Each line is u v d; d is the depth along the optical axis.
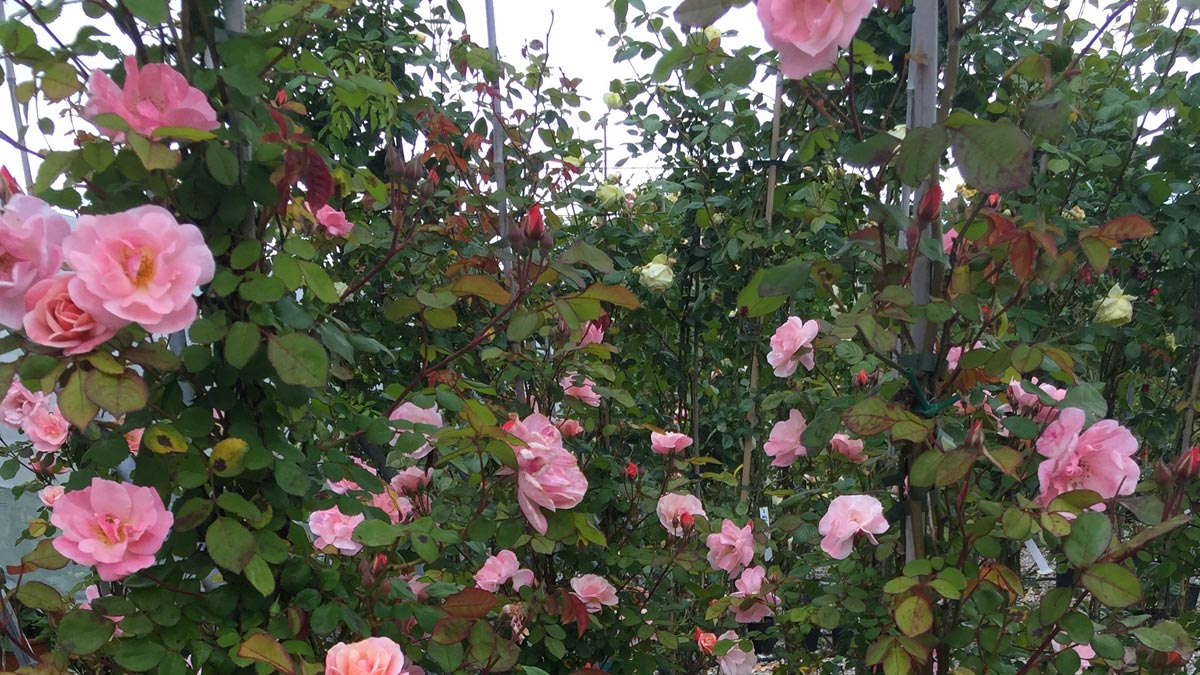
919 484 1.16
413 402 1.42
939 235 1.27
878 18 2.29
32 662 1.21
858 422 1.20
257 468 1.03
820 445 1.32
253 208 1.10
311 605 1.13
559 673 2.03
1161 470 1.20
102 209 1.04
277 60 1.12
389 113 2.26
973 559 1.45
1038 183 2.41
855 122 1.31
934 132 1.03
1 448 2.54
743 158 2.71
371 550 1.42
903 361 1.28
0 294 0.83
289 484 1.04
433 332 2.35
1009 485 1.55
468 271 2.16
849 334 1.30
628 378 3.27
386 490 1.64
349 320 2.36
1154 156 2.44
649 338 3.13
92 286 0.81
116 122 0.85
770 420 2.94
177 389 1.08
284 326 1.07
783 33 0.97
